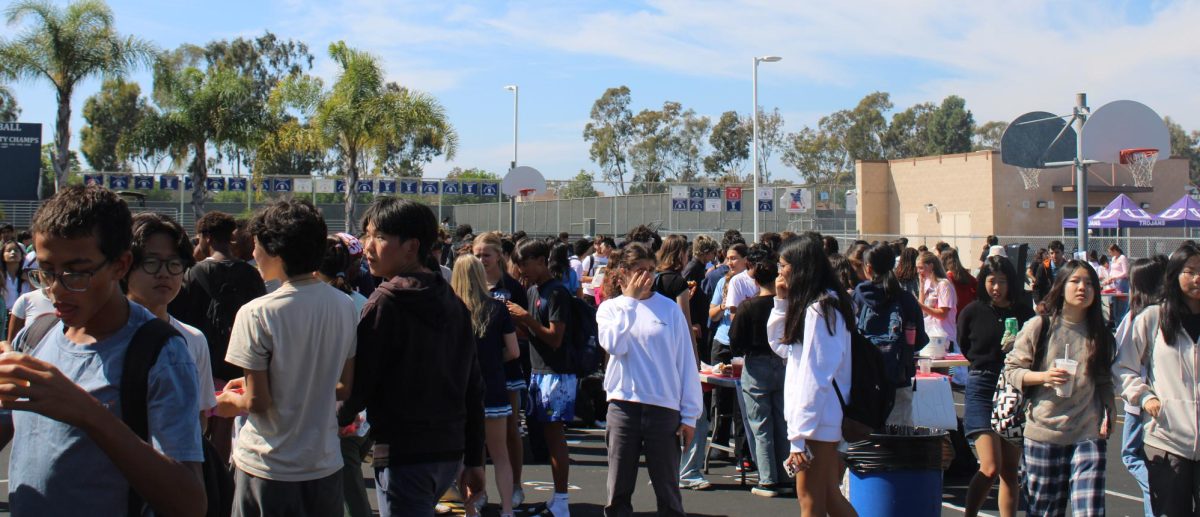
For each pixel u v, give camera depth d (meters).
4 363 2.05
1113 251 18.89
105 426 2.17
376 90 30.95
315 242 3.85
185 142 32.44
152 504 2.32
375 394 4.11
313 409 3.85
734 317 7.24
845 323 5.04
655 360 5.37
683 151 61.34
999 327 5.89
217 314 5.01
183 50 59.44
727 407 8.58
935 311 9.05
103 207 2.36
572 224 35.53
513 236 13.46
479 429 4.45
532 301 6.68
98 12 28.81
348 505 4.96
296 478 3.81
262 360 3.75
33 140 40.09
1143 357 5.13
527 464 8.59
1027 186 31.03
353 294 5.34
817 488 5.05
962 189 39.12
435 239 4.33
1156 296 5.23
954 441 7.98
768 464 7.26
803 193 32.22
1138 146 14.02
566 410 6.51
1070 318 5.22
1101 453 5.18
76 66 28.55
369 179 32.47
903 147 71.00
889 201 42.75
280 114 33.31
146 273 3.53
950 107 72.12
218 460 2.77
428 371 4.09
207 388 3.63
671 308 5.51
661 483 5.39
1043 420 5.25
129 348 2.41
